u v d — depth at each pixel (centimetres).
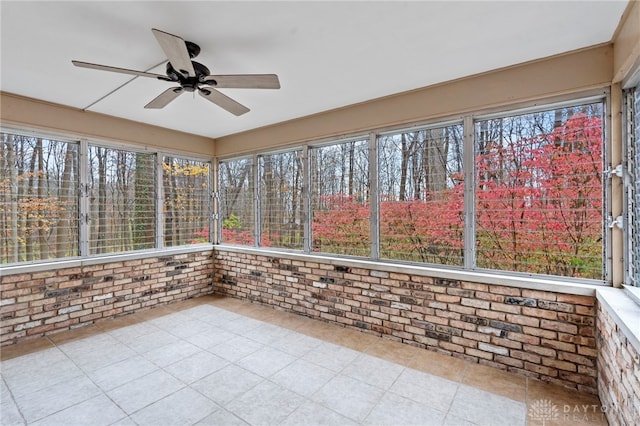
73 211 333
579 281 222
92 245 346
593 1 165
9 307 287
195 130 423
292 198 387
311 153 369
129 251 377
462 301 261
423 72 250
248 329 325
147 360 259
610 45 205
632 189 200
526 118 242
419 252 292
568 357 219
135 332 316
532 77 233
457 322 263
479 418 189
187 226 439
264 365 252
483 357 252
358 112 323
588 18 179
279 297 385
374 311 309
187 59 171
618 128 205
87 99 303
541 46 211
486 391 216
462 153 269
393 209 307
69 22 179
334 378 233
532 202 240
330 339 301
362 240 327
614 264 208
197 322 344
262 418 189
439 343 272
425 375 237
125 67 237
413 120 288
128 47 208
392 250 308
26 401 204
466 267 265
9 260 294
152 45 206
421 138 292
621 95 204
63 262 318
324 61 231
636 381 142
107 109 333
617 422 171
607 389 188
